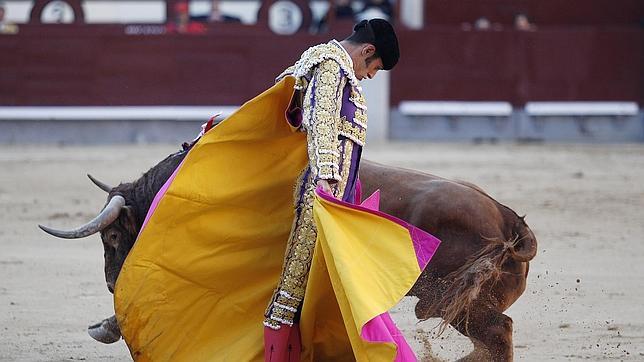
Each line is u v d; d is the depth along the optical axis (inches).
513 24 1472.7
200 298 369.7
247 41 1402.6
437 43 1423.5
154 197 382.3
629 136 1435.8
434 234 373.7
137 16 1828.2
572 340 457.1
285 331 351.6
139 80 1397.6
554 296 532.7
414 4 1467.8
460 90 1425.9
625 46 1430.9
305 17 1480.1
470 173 1023.6
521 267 379.2
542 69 1430.9
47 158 1176.8
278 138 365.4
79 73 1392.7
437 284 374.6
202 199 365.4
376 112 1408.7
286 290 350.0
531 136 1430.9
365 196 387.9
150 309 367.6
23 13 1833.2
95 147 1332.4
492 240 367.6
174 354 369.1
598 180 994.1
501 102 1430.9
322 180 334.3
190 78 1401.3
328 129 336.8
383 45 353.1
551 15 1475.1
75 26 1398.9
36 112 1387.8
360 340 326.3
